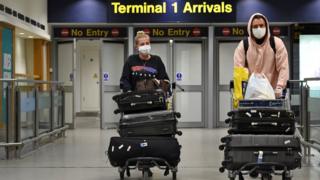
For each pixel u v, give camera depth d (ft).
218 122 42.09
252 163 14.32
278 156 14.34
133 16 39.55
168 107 18.81
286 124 14.58
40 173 20.03
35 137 26.86
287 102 15.19
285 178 14.71
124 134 17.51
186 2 39.55
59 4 40.63
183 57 41.78
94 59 65.36
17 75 37.32
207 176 19.17
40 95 28.48
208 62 41.34
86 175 19.53
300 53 40.98
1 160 23.58
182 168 20.99
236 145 14.44
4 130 24.22
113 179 18.69
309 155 24.20
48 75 42.42
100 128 41.78
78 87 64.90
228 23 40.68
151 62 18.85
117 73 41.78
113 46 41.65
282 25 41.60
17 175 19.60
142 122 17.46
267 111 14.66
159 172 20.10
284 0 40.29
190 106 41.96
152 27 41.37
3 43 32.53
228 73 41.96
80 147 28.50
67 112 41.60
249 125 14.66
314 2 40.32
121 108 17.71
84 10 40.47
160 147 16.97
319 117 22.49
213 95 41.63
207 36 41.50
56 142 31.17
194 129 40.50
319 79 21.79
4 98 24.44
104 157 24.40
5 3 31.86
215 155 24.93
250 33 15.60
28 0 36.37
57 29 41.93
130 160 16.96
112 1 39.50
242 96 15.23
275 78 15.92
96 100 65.62
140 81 18.48
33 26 37.32
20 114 24.44
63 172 20.24
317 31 40.75
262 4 40.29
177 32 41.47
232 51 41.91
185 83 41.83
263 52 15.61
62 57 42.32
